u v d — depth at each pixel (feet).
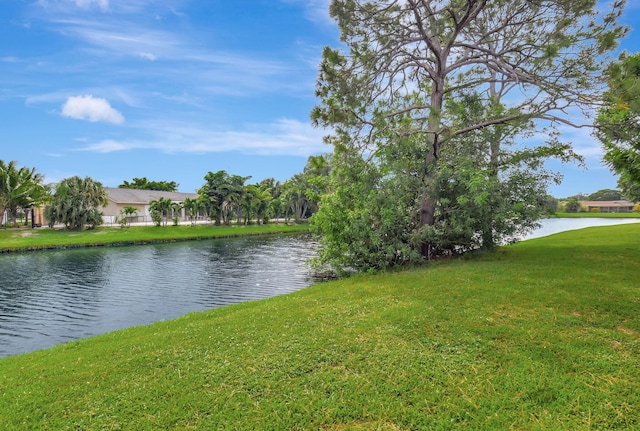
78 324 39.78
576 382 13.98
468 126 44.39
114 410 14.23
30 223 170.30
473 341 17.81
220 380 15.88
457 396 13.70
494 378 14.60
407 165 43.50
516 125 41.09
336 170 45.21
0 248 101.65
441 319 20.80
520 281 27.96
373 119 40.32
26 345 33.78
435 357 16.58
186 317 29.04
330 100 37.99
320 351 17.92
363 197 43.86
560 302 22.53
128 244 124.06
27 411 14.57
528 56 38.91
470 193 39.75
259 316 25.04
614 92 29.32
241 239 143.74
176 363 17.94
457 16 39.09
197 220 213.46
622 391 13.34
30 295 53.21
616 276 28.76
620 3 33.60
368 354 17.28
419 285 29.27
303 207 228.84
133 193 200.64
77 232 134.41
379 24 37.70
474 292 25.70
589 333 18.16
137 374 17.10
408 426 12.35
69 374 17.87
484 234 44.32
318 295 30.73
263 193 197.88
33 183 142.51
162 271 72.38
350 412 13.21
